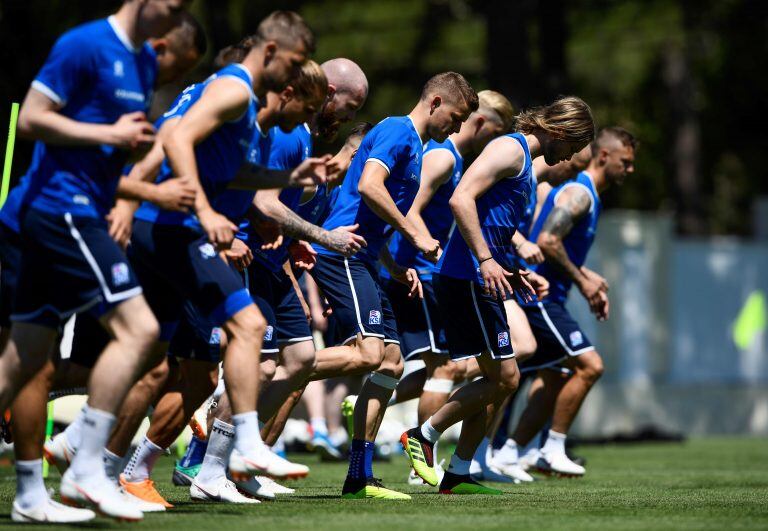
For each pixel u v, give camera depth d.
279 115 17.47
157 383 17.25
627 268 55.16
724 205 105.75
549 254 26.67
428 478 21.88
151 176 16.80
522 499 20.17
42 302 14.95
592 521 16.05
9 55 57.28
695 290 57.84
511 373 21.31
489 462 27.19
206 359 18.30
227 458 18.72
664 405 56.25
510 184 21.00
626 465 35.06
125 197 15.35
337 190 24.41
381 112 81.06
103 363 14.73
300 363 20.25
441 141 21.11
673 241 56.94
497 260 21.27
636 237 55.41
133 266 17.11
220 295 16.22
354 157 21.41
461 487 21.59
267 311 19.83
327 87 17.48
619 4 77.56
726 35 85.31
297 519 15.62
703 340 58.09
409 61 80.62
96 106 14.81
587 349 27.36
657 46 90.88
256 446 15.83
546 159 21.66
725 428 58.56
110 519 15.28
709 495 21.94
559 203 26.89
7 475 26.44
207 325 18.25
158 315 17.16
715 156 98.81
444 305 21.31
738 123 95.88
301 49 16.28
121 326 14.82
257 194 18.62
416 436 21.98
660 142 93.69
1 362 15.04
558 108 21.38
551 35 67.25
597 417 54.41
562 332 27.31
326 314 21.48
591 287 27.19
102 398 14.71
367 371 20.62
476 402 21.34
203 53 16.05
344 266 20.80
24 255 14.91
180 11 14.98
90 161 14.80
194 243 16.45
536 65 73.94
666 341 56.44
